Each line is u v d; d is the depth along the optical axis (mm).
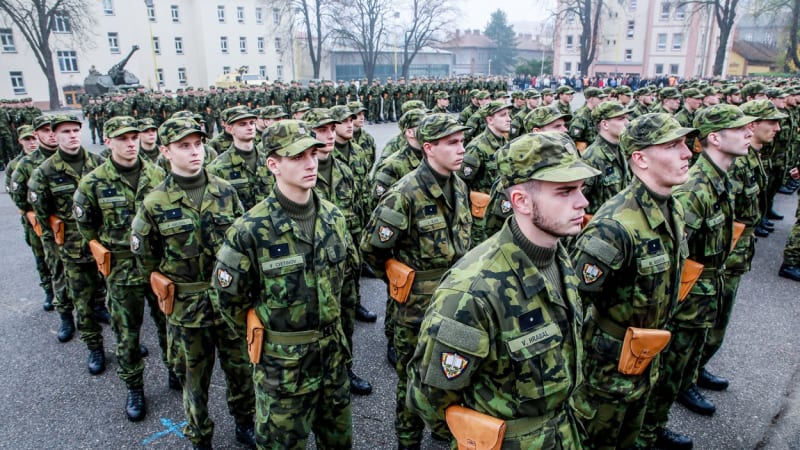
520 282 1935
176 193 3379
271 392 2680
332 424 2902
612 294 2729
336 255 2812
